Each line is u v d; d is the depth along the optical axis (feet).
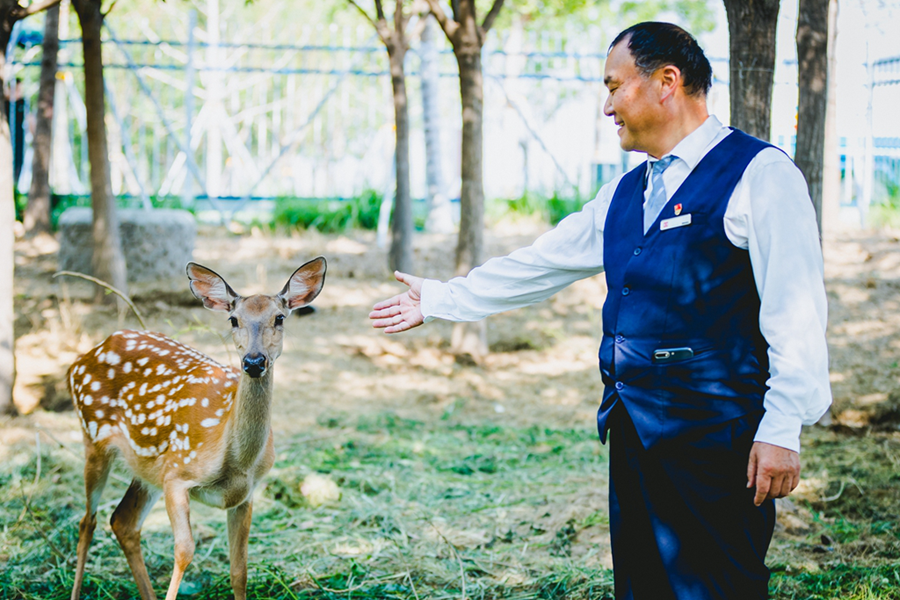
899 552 12.96
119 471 17.48
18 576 12.94
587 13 50.98
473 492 16.72
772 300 6.87
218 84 43.47
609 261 7.92
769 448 6.67
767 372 7.27
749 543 7.27
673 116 7.54
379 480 17.26
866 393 21.90
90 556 13.80
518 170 42.06
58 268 29.73
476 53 25.26
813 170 18.22
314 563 13.43
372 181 40.52
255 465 11.43
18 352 24.26
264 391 11.10
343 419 21.40
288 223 35.83
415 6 30.89
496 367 25.76
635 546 7.81
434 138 36.50
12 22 20.06
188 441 11.52
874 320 25.98
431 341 27.14
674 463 7.34
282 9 62.85
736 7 15.23
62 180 43.06
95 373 13.12
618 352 7.68
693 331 7.28
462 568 12.81
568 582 12.46
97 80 25.75
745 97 15.31
